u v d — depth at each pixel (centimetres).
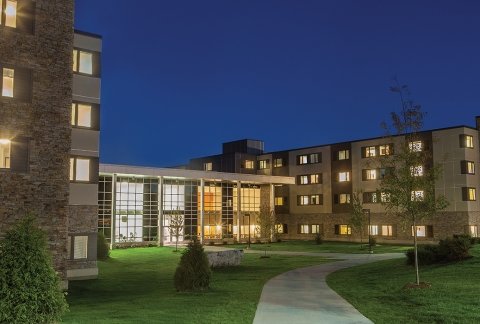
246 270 2967
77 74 2892
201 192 6212
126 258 4084
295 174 7400
